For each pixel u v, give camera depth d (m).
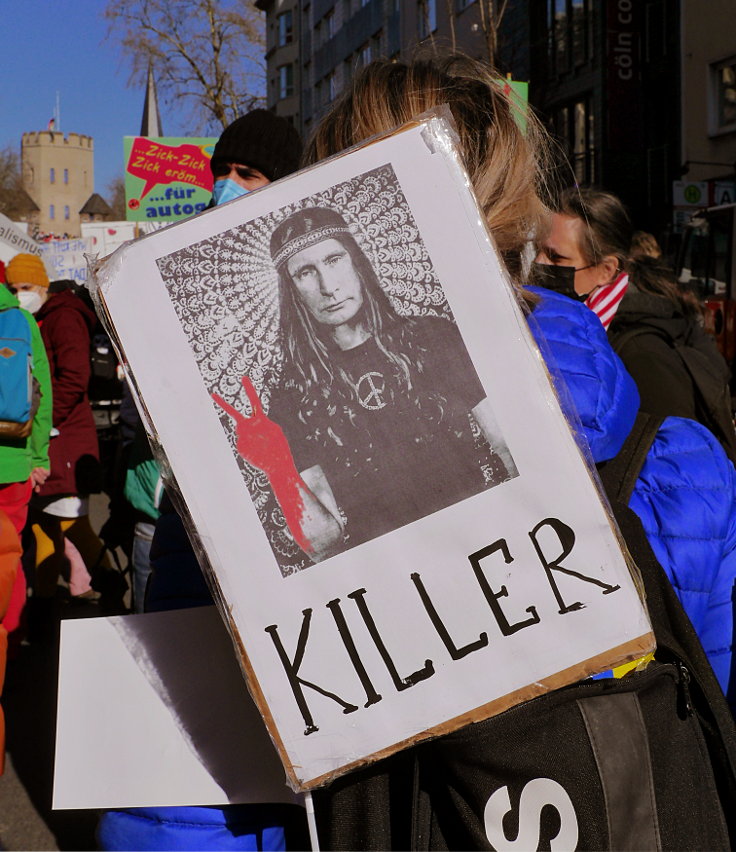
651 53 21.59
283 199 1.05
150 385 1.04
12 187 53.22
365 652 1.02
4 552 2.85
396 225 1.04
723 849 1.14
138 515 2.97
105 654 1.27
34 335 4.33
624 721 1.08
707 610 1.33
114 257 1.05
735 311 12.18
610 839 1.05
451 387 1.03
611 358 1.26
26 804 3.36
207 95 26.05
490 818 1.05
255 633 1.03
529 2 24.62
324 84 40.50
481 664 1.02
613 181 21.73
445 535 1.02
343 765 1.03
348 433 1.03
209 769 1.24
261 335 1.04
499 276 1.03
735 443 2.29
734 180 19.08
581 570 1.02
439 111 1.04
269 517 1.03
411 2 29.22
